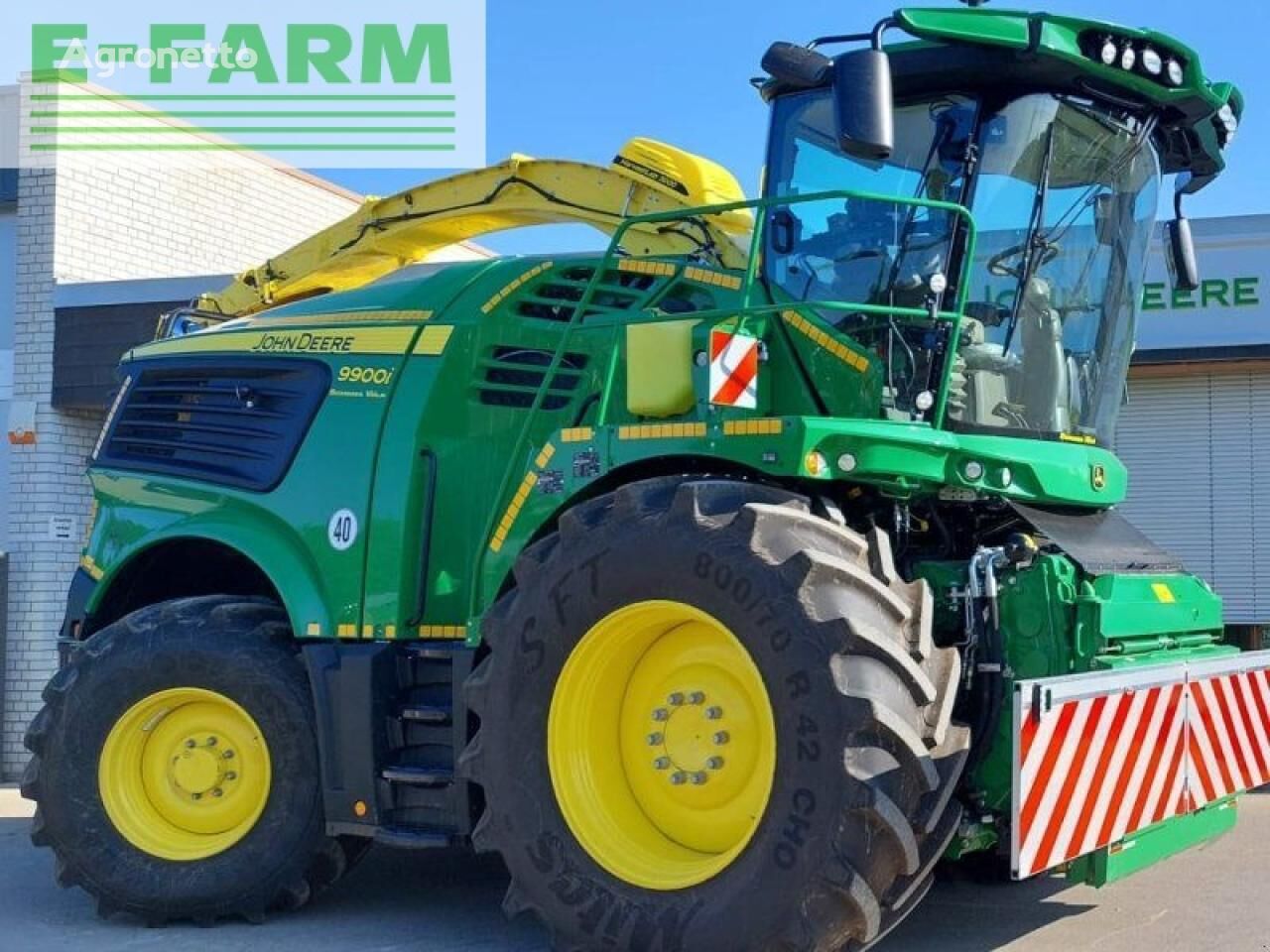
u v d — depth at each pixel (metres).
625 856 4.64
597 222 6.63
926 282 5.17
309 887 5.84
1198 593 5.62
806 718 4.21
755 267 5.20
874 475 4.71
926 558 5.25
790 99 5.54
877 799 4.08
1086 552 5.08
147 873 5.82
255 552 6.04
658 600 4.55
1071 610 4.75
